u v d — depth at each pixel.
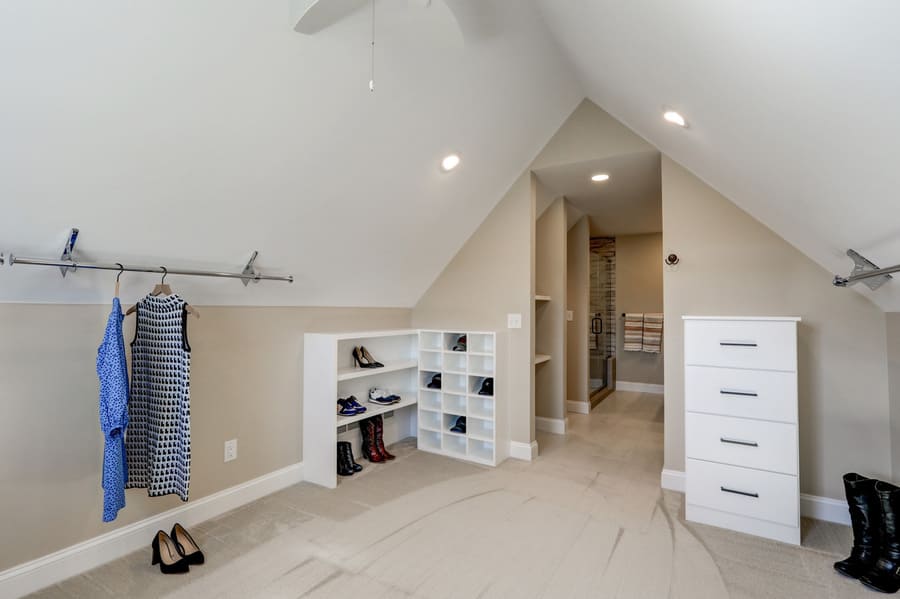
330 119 1.92
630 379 6.23
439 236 3.29
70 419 1.85
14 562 1.69
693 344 2.30
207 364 2.34
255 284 2.47
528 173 3.34
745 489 2.18
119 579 1.79
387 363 3.53
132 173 1.59
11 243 1.57
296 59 1.62
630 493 2.64
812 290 2.43
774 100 1.30
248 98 1.63
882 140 1.09
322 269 2.75
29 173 1.40
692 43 1.36
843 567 1.84
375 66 1.86
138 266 1.96
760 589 1.74
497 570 1.85
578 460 3.24
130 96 1.39
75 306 1.87
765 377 2.15
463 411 3.32
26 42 1.14
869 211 1.49
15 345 1.71
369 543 2.06
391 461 3.21
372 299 3.42
